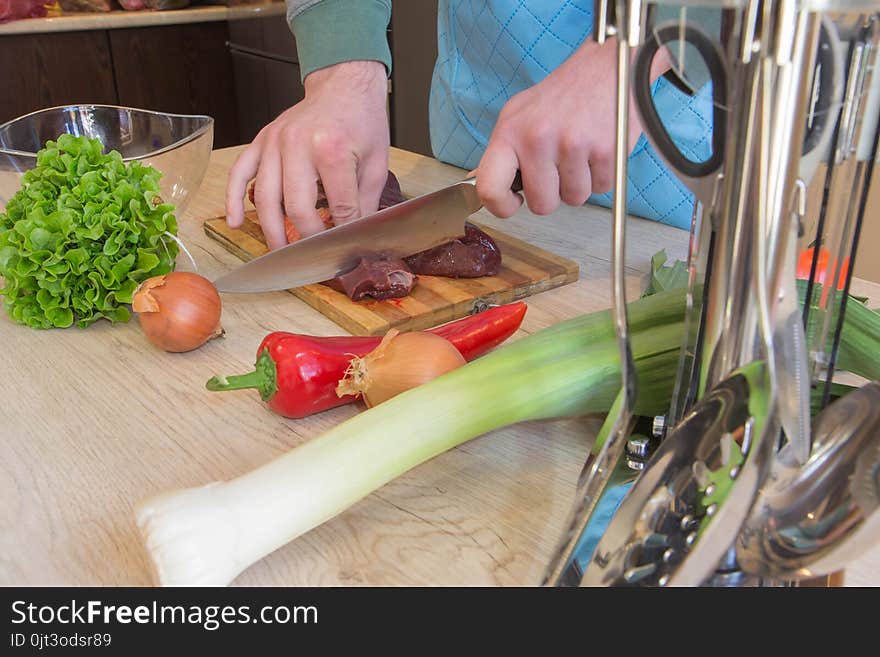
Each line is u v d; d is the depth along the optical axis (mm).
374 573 504
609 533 422
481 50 1231
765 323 361
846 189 410
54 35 2422
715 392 401
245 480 500
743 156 366
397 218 813
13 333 791
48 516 543
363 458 519
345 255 834
